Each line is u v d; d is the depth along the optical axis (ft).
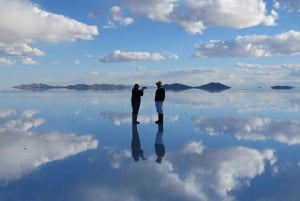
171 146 41.96
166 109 95.35
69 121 67.26
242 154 37.19
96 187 26.07
